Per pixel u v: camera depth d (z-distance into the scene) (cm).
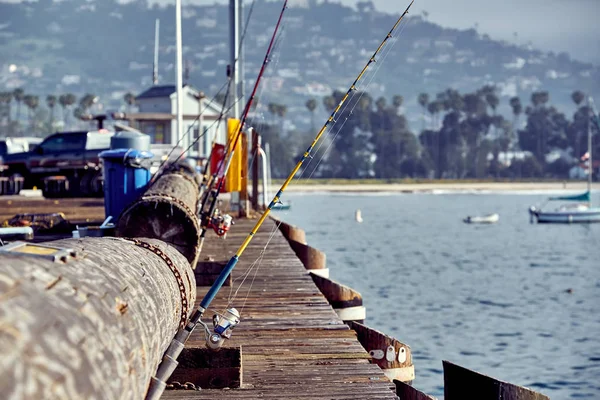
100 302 441
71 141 3541
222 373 777
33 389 331
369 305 3231
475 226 8731
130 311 484
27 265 419
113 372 408
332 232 7600
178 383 769
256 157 3119
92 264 505
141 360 477
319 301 1248
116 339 434
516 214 11044
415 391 889
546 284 4094
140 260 630
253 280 1443
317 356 908
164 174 1859
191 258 1380
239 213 2692
